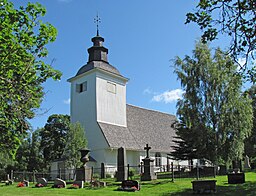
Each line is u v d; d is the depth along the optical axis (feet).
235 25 31.58
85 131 139.13
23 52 33.32
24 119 34.94
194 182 55.11
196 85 99.86
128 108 163.12
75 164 116.37
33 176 110.01
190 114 98.37
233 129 97.25
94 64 145.07
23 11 34.55
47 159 170.81
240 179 63.87
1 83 32.30
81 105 145.07
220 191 55.26
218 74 97.91
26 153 168.25
